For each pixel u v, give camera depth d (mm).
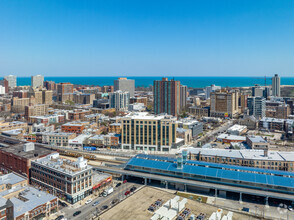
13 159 183750
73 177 143125
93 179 166125
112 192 159250
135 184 172250
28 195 134500
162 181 174375
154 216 121875
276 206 141625
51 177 155750
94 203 143375
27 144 191375
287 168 187375
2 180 151750
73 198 143125
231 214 125188
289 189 142625
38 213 124500
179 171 164875
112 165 195000
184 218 124000
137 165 178250
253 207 140250
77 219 126562
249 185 150125
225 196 153250
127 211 133250
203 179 159750
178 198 141500
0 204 121625
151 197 150375
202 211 133625
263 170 163750
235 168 167000
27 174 171375
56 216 129625
